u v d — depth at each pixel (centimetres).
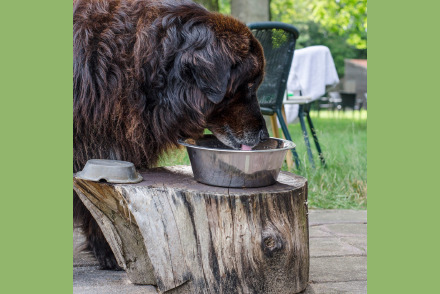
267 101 397
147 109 228
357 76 1641
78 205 241
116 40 225
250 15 650
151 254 205
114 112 226
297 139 574
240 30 233
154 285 221
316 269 251
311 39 1980
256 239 203
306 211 224
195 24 226
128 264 221
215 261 202
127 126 228
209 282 203
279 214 207
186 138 243
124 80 225
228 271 202
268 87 393
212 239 201
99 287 217
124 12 231
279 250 206
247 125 249
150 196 203
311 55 526
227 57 223
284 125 404
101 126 226
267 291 207
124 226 215
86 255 265
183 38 223
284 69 390
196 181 223
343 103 1395
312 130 493
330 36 1975
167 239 203
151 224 203
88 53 222
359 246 291
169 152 254
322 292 221
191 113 229
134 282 222
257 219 203
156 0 235
